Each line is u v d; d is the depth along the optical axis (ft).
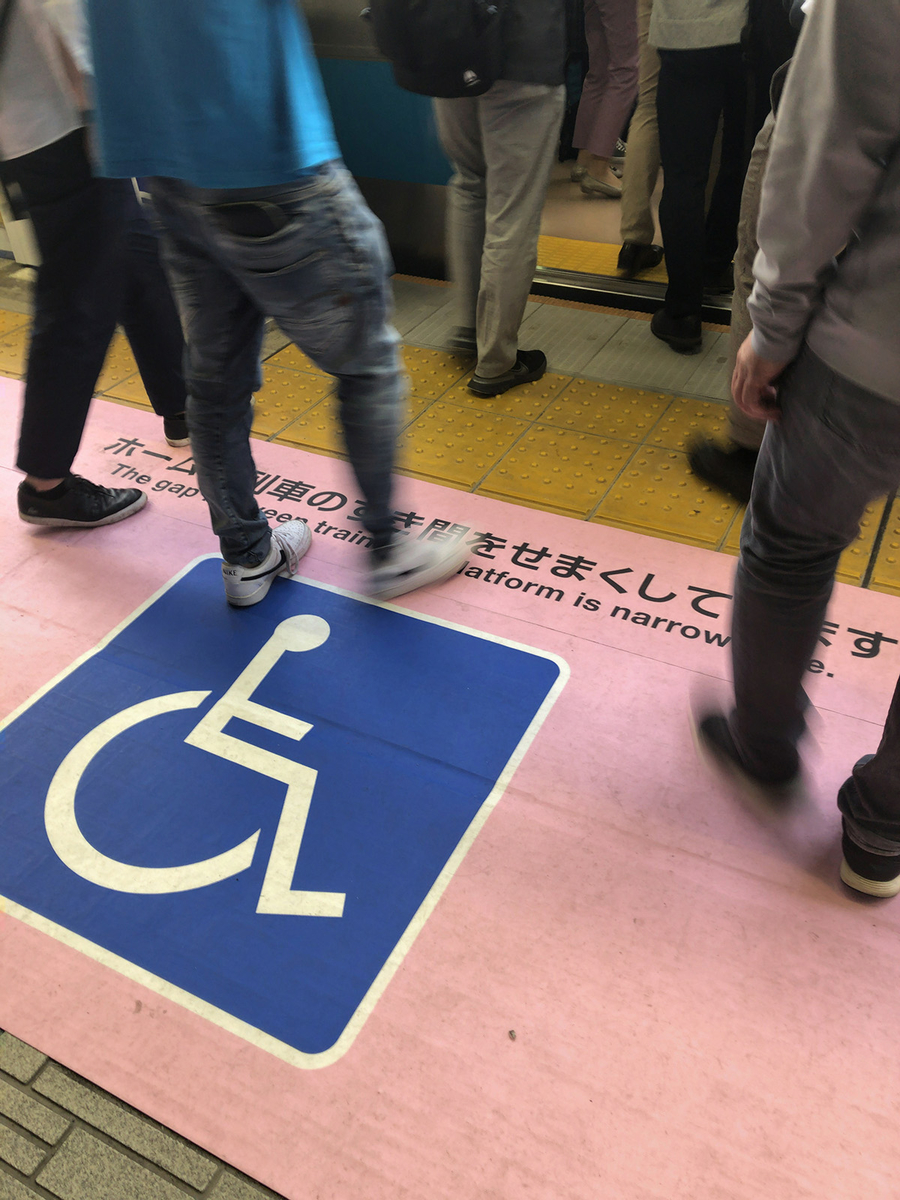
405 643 7.89
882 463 4.36
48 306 7.94
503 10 8.75
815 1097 4.96
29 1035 5.31
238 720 7.22
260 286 6.09
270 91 5.36
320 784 6.70
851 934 5.71
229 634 8.04
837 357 4.14
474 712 7.24
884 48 3.27
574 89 15.01
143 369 9.93
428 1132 4.84
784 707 5.72
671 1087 5.01
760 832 6.30
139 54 5.29
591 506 9.52
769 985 5.46
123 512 9.49
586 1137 4.82
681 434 10.65
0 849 6.32
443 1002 5.40
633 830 6.34
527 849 6.23
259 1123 4.89
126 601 8.44
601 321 13.43
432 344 12.76
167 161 5.56
